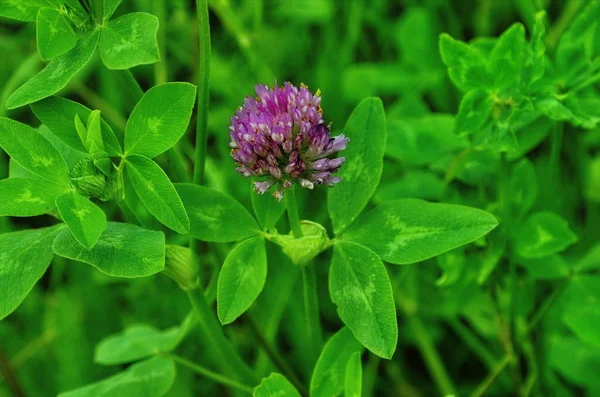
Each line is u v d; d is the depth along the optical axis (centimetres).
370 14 52
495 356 43
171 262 31
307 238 30
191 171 37
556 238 35
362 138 31
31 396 46
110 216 45
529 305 39
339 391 31
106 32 29
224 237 30
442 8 49
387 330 29
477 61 33
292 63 52
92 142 29
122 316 47
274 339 44
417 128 38
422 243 29
